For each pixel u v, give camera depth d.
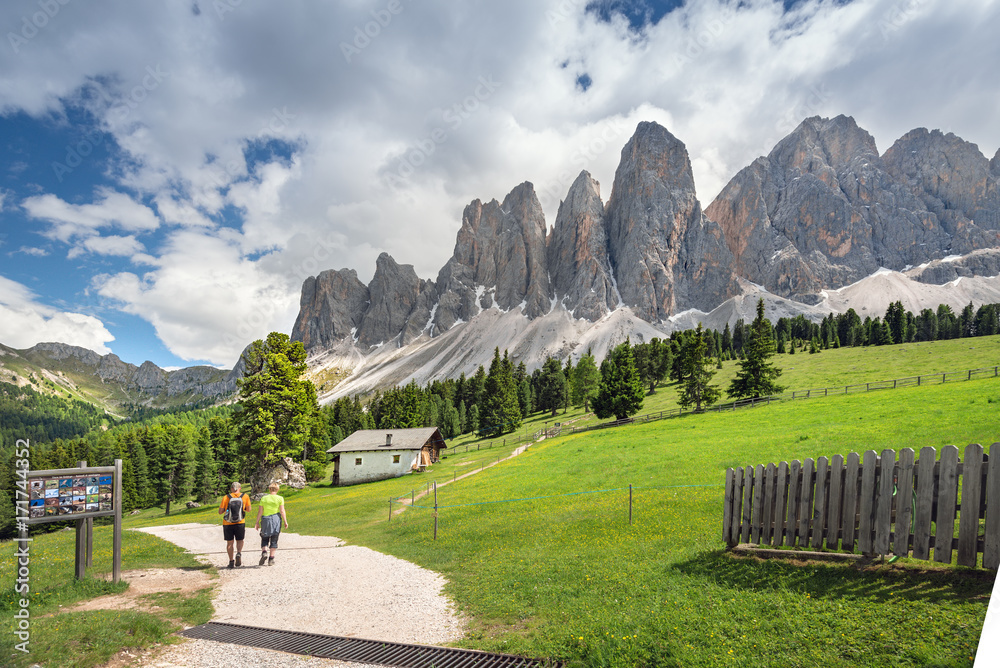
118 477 12.07
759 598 8.16
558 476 32.75
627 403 78.38
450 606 10.22
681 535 14.18
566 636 7.61
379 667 7.02
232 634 8.67
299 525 30.70
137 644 7.88
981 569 7.34
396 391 117.38
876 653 5.99
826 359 104.88
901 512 8.18
